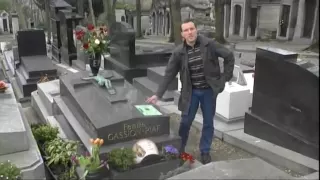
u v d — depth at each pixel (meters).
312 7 19.45
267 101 4.83
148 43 19.14
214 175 3.04
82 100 4.93
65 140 4.85
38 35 9.92
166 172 3.81
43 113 6.79
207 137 4.43
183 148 4.53
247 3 22.19
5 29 27.19
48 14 14.78
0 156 4.25
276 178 2.99
